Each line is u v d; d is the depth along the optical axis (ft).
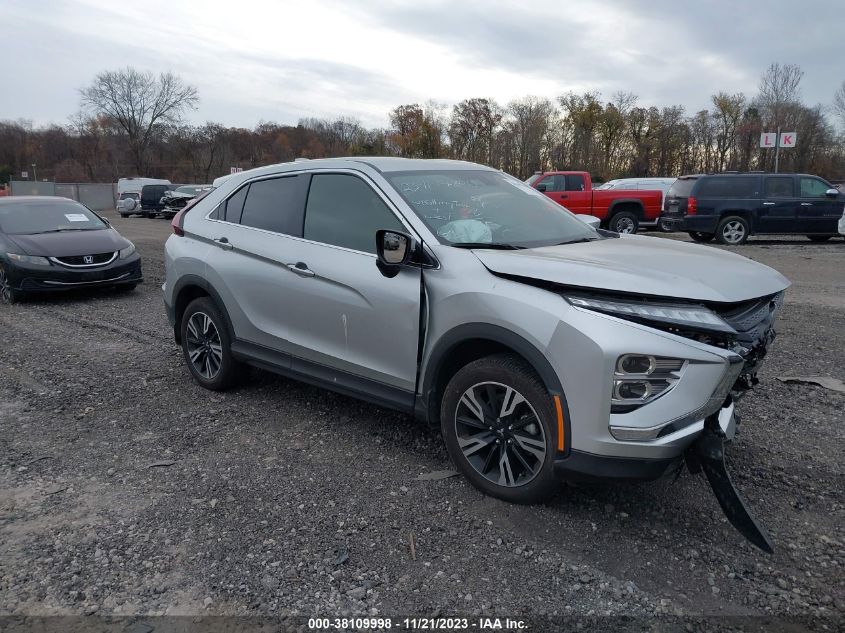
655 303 9.85
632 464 9.85
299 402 16.81
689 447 10.14
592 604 9.00
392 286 12.44
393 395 12.87
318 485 12.38
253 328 15.67
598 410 9.80
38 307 30.27
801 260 43.21
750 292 10.57
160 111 241.96
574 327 9.90
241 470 13.05
